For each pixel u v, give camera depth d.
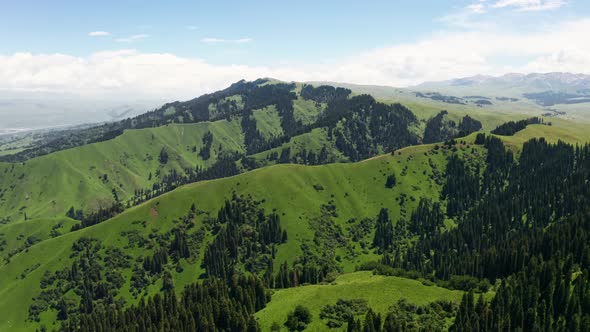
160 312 188.38
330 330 141.62
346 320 145.62
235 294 187.25
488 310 133.88
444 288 169.88
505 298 139.88
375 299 157.00
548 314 132.62
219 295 188.50
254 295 179.00
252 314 167.88
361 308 151.00
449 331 134.00
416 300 154.38
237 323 157.62
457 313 137.50
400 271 198.00
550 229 199.00
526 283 149.00
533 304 139.25
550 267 149.75
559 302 138.50
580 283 138.88
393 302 153.50
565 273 155.50
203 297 189.62
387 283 170.00
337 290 167.38
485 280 175.12
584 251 160.50
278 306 166.88
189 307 182.62
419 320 140.38
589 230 184.12
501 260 189.75
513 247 194.12
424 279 185.38
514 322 133.62
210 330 163.25
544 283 149.88
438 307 147.50
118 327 190.12
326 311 152.12
